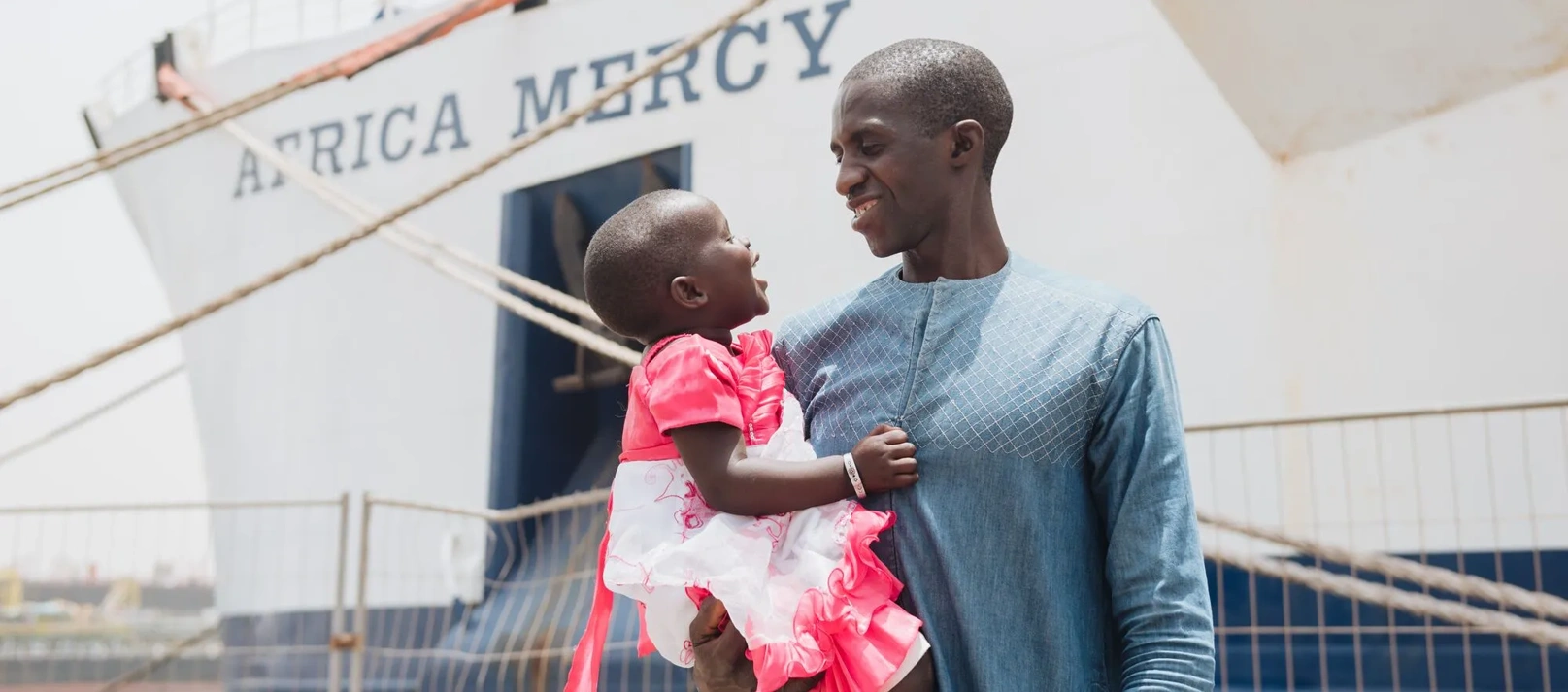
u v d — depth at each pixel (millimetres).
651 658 7918
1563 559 5793
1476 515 6051
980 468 2004
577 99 9969
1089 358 2023
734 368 2148
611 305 2250
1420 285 6438
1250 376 6852
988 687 1930
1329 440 6539
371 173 11023
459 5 9250
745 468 2029
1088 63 7617
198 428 11961
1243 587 6656
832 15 8797
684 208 2236
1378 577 6215
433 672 9445
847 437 2123
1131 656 1943
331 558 10688
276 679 10703
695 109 9305
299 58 11758
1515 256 6207
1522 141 6246
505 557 9766
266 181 11750
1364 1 6598
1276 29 6844
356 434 10758
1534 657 5820
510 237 10141
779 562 2068
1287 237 6844
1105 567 2061
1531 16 6199
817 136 8758
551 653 8602
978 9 8117
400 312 10695
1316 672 6316
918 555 2010
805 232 8695
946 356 2092
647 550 2090
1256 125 7004
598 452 10117
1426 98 6492
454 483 10141
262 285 5594
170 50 12578
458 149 10562
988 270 2189
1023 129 7801
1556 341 6051
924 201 2127
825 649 1971
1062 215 7578
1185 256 7141
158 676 10867
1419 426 6305
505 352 10047
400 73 11016
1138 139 7387
